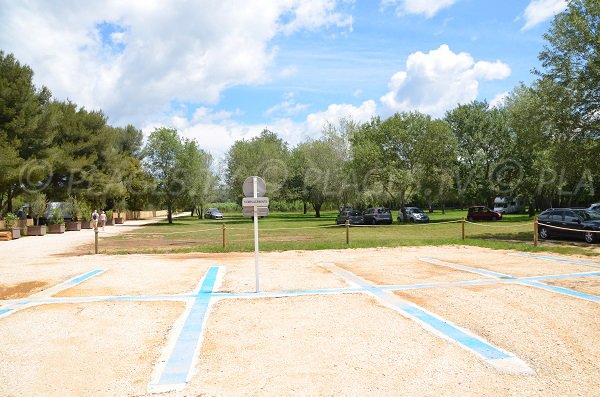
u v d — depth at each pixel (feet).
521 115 80.23
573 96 67.41
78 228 117.60
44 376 15.11
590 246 54.13
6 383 14.60
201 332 19.88
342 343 18.10
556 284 29.60
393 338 18.62
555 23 69.51
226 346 17.95
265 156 185.37
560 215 64.64
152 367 15.81
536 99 77.00
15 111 94.53
